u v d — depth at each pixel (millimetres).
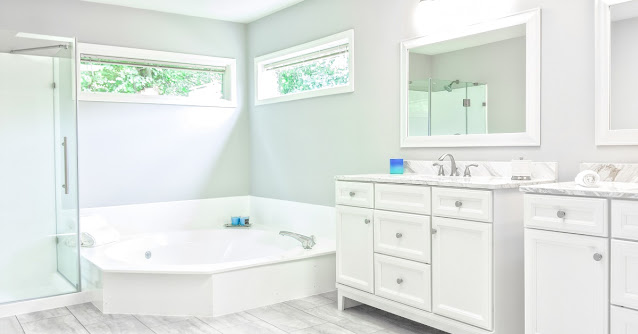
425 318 2830
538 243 2268
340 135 4227
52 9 4309
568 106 2691
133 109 4719
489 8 3049
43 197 3494
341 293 3396
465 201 2580
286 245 4309
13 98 3381
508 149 2977
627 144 2445
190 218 5051
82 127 4465
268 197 5148
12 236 3387
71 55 3605
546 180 2711
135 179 4742
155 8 4746
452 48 3260
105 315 3330
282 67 4980
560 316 2193
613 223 2006
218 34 5195
